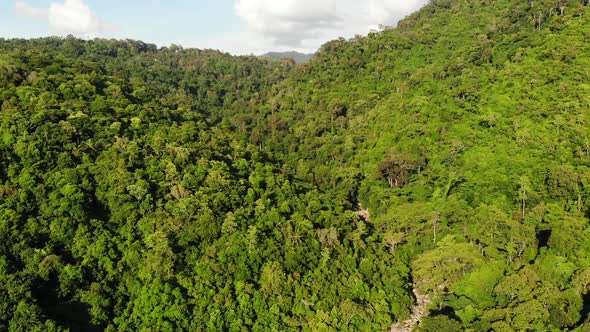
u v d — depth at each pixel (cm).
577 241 7069
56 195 6956
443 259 7700
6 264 5906
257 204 8281
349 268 7800
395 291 7700
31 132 7969
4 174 7181
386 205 10044
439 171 10194
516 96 10819
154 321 6294
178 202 7631
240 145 11044
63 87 9931
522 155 9306
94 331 5897
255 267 7244
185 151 8756
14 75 9781
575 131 9156
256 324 6719
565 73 10562
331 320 6950
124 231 7038
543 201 8125
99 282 6366
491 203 8625
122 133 8981
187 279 6800
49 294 6000
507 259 7462
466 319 6638
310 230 8056
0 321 5412
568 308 5984
